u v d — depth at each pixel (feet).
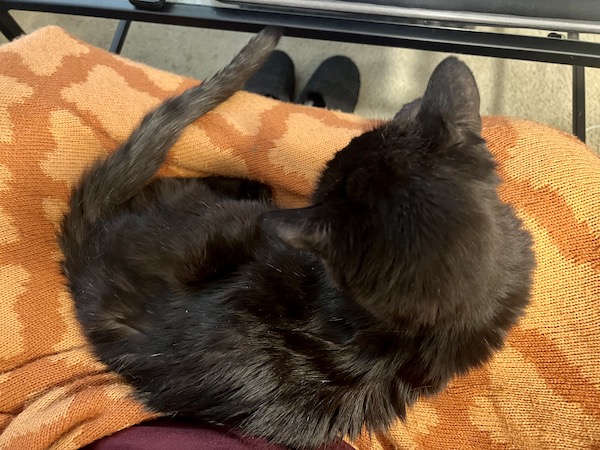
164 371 1.65
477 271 1.31
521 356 1.66
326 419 1.57
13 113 1.87
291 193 2.12
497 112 2.85
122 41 2.82
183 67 3.10
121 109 2.03
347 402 1.56
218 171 2.13
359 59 3.04
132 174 1.88
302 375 1.56
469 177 1.33
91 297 1.76
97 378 1.76
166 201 1.90
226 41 3.14
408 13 2.05
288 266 1.65
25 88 1.93
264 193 2.15
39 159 1.89
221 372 1.59
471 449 1.75
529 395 1.66
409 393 1.57
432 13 2.04
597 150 2.73
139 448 1.50
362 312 1.48
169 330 1.65
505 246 1.47
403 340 1.48
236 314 1.61
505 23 2.03
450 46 2.10
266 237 1.72
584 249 1.59
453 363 1.50
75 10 2.21
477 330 1.47
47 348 1.85
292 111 2.14
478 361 1.52
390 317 1.36
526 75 2.90
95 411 1.64
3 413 1.77
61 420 1.60
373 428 1.60
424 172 1.30
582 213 1.61
